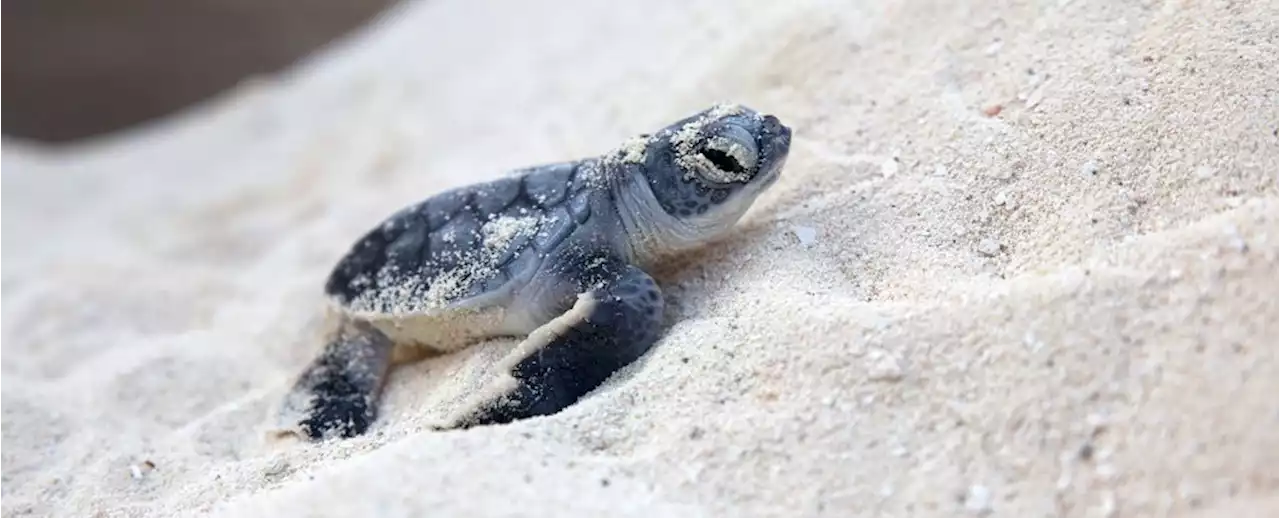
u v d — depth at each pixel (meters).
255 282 0.32
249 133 0.48
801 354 0.19
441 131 0.37
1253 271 0.18
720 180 0.21
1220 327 0.18
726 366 0.19
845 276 0.21
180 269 0.34
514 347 0.21
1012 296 0.19
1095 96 0.22
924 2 0.25
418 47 0.48
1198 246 0.19
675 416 0.19
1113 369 0.18
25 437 0.23
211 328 0.29
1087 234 0.20
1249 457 0.17
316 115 0.46
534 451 0.19
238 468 0.21
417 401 0.22
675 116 0.27
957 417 0.18
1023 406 0.18
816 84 0.25
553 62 0.36
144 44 0.58
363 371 0.23
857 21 0.26
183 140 0.50
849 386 0.19
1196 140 0.20
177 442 0.23
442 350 0.23
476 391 0.21
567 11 0.41
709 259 0.22
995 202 0.21
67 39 0.57
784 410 0.19
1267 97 0.20
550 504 0.18
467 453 0.18
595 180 0.22
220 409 0.24
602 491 0.18
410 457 0.18
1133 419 0.17
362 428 0.22
